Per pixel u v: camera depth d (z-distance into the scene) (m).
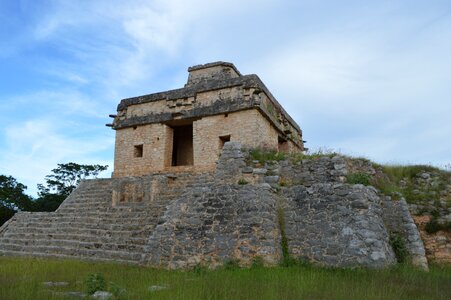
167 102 18.27
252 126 16.08
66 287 7.00
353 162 11.81
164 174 15.88
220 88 17.17
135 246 11.38
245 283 6.89
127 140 19.08
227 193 10.26
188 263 9.60
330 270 8.69
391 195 11.03
